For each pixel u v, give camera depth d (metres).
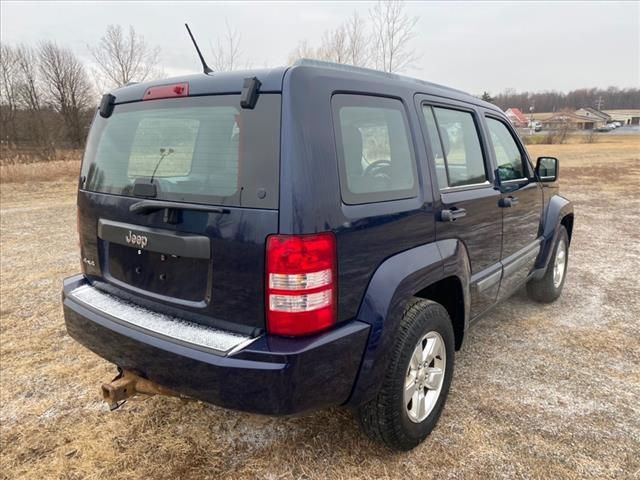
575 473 2.34
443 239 2.60
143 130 2.32
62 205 11.09
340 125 2.03
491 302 3.38
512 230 3.53
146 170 2.27
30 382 3.20
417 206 2.38
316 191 1.85
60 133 45.72
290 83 1.87
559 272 4.74
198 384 1.93
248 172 1.88
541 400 2.98
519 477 2.32
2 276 5.49
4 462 2.44
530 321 4.25
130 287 2.41
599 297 4.88
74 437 2.63
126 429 2.70
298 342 1.86
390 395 2.26
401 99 2.46
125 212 2.33
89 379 3.24
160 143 2.22
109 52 26.33
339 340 1.95
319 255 1.85
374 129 2.23
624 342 3.81
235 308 1.96
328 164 1.91
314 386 1.90
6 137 44.16
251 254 1.87
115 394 2.23
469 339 3.88
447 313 2.64
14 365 3.43
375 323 2.08
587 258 6.40
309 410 1.93
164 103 2.24
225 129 1.98
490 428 2.70
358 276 2.03
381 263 2.16
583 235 7.88
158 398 3.01
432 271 2.43
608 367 3.41
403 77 2.61
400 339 2.27
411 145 2.46
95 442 2.59
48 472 2.37
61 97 45.66
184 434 2.66
